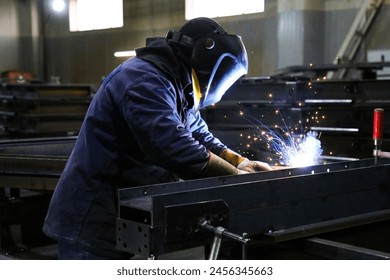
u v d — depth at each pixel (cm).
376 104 268
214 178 134
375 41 627
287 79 329
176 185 132
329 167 150
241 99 314
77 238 151
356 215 144
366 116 271
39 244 264
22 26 1090
